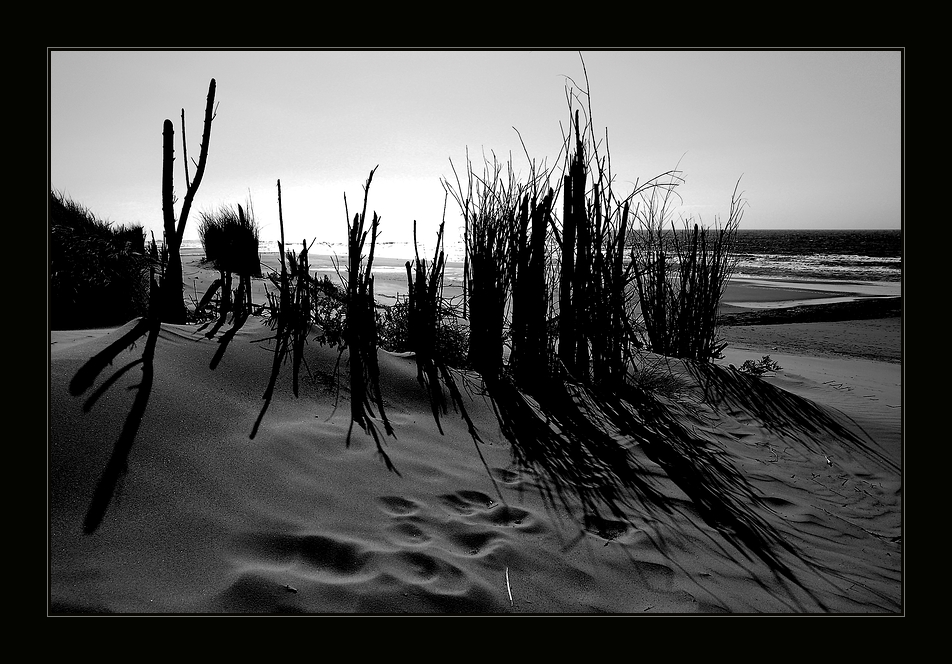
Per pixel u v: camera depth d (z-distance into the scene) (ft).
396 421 11.00
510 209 15.14
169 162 13.71
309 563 6.62
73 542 6.19
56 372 8.50
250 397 10.09
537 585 7.02
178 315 13.80
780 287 66.74
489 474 9.76
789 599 7.63
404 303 16.94
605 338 15.94
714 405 16.47
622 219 15.74
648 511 9.50
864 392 20.51
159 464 7.54
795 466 13.10
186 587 6.00
